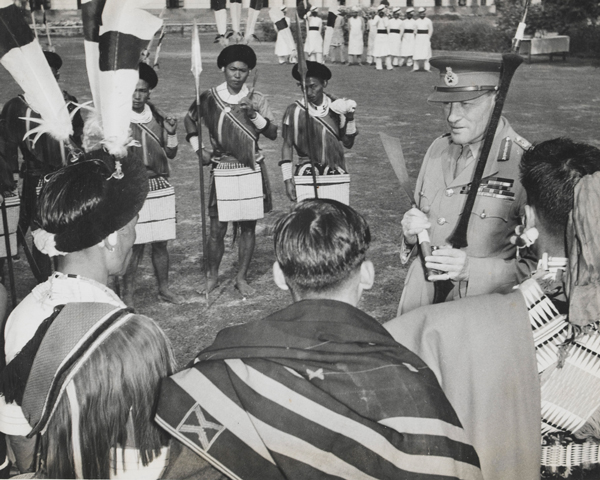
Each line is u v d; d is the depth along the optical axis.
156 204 4.44
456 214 2.75
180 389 1.30
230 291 4.85
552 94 12.85
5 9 1.72
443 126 9.99
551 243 1.72
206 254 4.41
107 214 1.54
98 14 1.69
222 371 1.30
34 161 4.40
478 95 2.54
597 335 1.57
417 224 2.50
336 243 1.37
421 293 2.81
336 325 1.33
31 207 4.45
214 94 4.61
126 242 1.63
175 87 12.82
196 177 7.36
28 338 1.47
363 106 11.61
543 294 1.62
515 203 2.68
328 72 4.72
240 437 1.25
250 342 1.33
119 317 1.48
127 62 1.67
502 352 1.54
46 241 1.54
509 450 1.52
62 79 13.16
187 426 1.27
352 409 1.25
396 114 10.92
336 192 4.93
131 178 1.61
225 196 4.62
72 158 1.72
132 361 1.44
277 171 7.76
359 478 1.22
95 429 1.41
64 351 1.43
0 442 1.76
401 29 16.64
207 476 1.45
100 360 1.42
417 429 1.24
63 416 1.41
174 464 1.47
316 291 1.39
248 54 4.59
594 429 1.60
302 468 1.22
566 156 1.68
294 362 1.28
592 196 1.56
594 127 10.04
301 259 1.37
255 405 1.25
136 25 1.66
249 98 4.64
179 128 9.54
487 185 2.70
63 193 1.53
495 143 2.71
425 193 2.87
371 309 4.50
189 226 6.01
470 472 1.27
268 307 4.61
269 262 5.34
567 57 18.88
